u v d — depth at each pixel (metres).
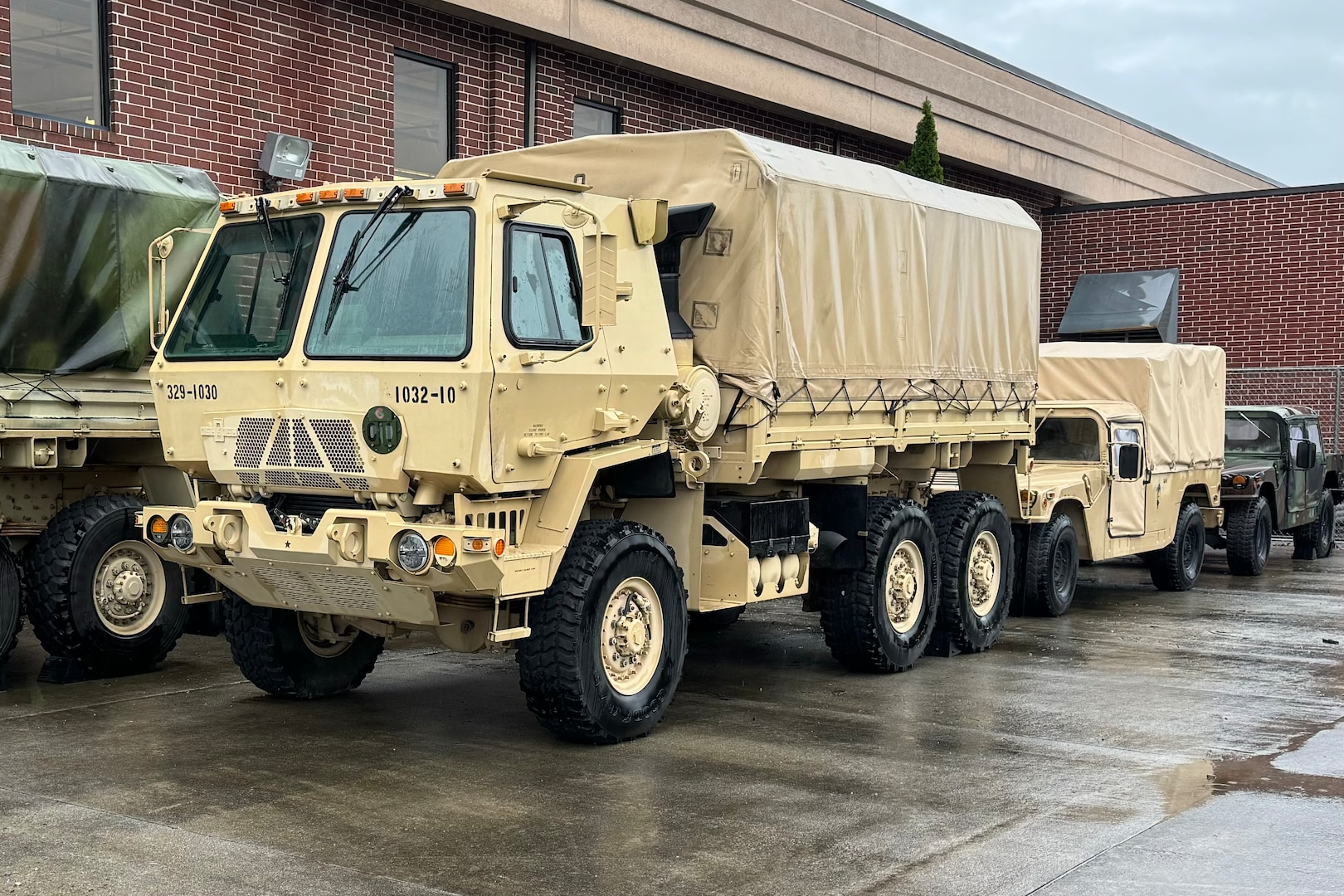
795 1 18.11
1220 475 16.20
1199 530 15.66
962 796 6.55
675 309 8.57
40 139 11.09
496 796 6.50
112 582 9.30
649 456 7.88
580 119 16.17
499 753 7.35
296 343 7.15
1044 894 5.22
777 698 8.97
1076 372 14.95
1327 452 21.92
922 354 10.20
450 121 14.73
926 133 18.81
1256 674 9.88
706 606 8.63
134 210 9.38
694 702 8.82
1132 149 27.38
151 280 7.90
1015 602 12.93
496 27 14.83
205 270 7.71
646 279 7.87
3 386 8.70
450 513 7.03
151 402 9.47
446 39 14.48
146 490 10.05
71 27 11.48
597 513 8.41
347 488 7.00
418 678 9.49
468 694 8.95
